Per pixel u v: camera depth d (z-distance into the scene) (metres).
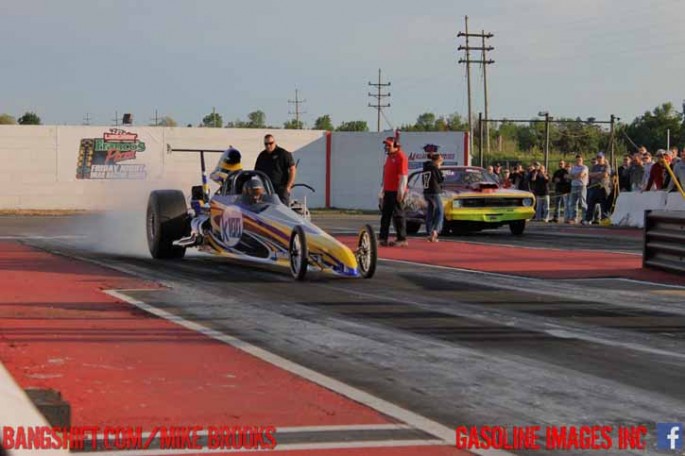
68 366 7.81
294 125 101.50
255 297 12.10
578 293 12.91
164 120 56.81
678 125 72.19
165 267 15.73
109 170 44.69
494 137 91.62
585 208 31.73
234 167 16.59
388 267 16.22
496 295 12.62
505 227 29.91
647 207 28.89
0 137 43.31
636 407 6.84
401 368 8.00
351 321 10.34
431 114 99.00
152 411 6.49
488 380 7.61
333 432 6.05
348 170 48.56
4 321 9.90
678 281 14.45
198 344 8.90
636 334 9.77
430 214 22.97
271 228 14.37
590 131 76.06
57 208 44.03
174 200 17.03
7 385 4.76
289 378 7.55
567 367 8.13
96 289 12.62
